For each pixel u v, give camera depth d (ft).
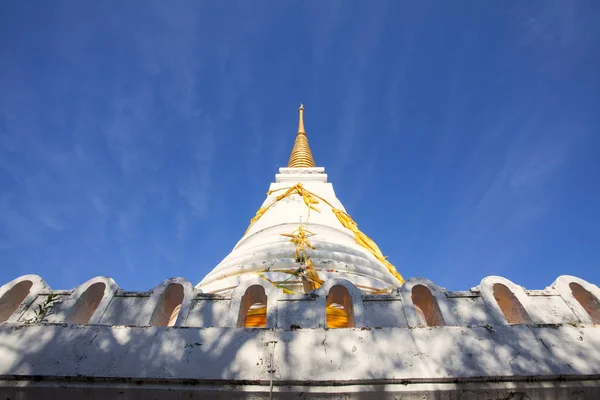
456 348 25.85
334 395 24.17
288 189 73.20
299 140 114.93
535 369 24.84
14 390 24.82
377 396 24.21
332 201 71.67
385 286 45.78
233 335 26.63
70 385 24.88
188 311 29.40
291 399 24.18
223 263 50.88
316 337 26.43
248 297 30.66
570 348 25.88
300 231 53.93
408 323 28.22
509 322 31.14
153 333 26.99
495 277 31.14
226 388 24.56
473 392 24.34
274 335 26.53
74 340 26.78
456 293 30.09
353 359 25.34
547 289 30.63
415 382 24.52
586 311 31.17
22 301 31.76
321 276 43.32
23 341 26.76
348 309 30.17
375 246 65.57
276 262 45.73
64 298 30.81
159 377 24.82
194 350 26.02
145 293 31.04
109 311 30.09
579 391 24.41
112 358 25.81
